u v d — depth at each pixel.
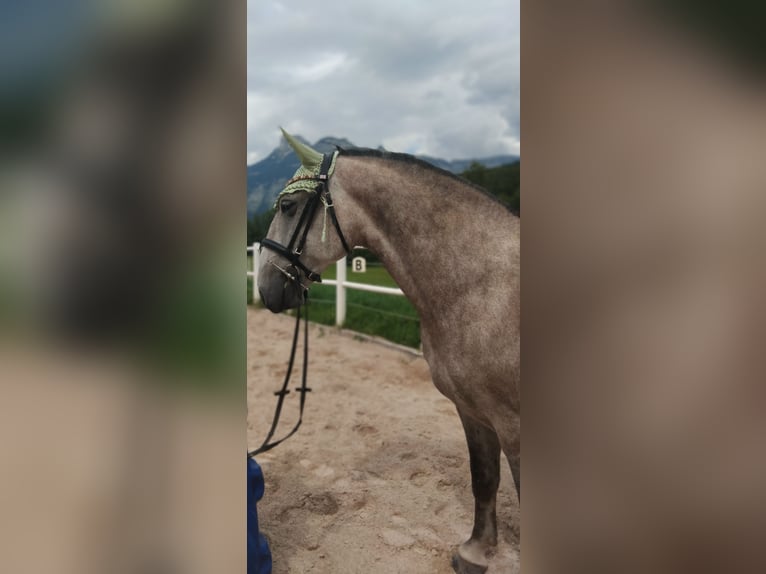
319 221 1.72
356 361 4.69
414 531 2.17
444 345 1.57
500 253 1.49
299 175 1.75
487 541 1.87
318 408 3.58
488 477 1.84
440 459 2.82
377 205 1.65
